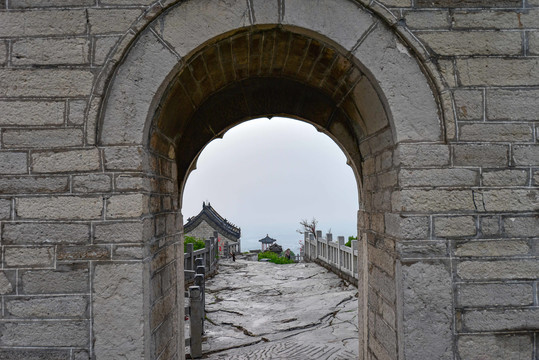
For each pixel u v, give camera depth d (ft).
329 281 33.63
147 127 9.00
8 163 8.69
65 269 8.57
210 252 38.88
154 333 9.37
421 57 9.07
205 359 17.15
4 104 8.75
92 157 8.70
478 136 9.04
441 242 8.85
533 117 9.09
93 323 8.52
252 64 11.54
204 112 13.25
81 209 8.63
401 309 8.94
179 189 13.09
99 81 8.78
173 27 8.93
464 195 8.93
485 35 9.15
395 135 9.21
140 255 8.56
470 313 8.81
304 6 9.08
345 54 9.30
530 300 8.84
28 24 8.86
